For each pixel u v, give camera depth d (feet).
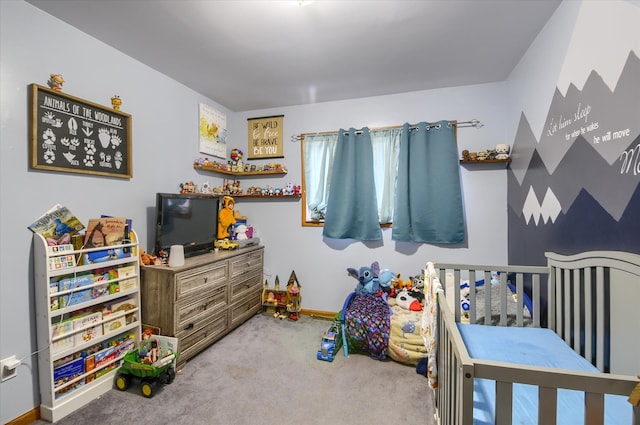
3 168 4.86
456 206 8.48
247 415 5.22
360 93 9.40
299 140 10.45
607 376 2.28
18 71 5.03
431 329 4.82
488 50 6.84
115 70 6.72
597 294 4.25
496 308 6.42
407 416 5.21
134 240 6.45
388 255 9.41
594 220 4.46
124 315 6.18
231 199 9.91
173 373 6.20
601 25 4.25
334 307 10.02
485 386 3.55
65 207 5.65
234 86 8.89
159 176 7.95
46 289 4.98
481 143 8.61
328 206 9.65
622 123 3.87
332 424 5.02
